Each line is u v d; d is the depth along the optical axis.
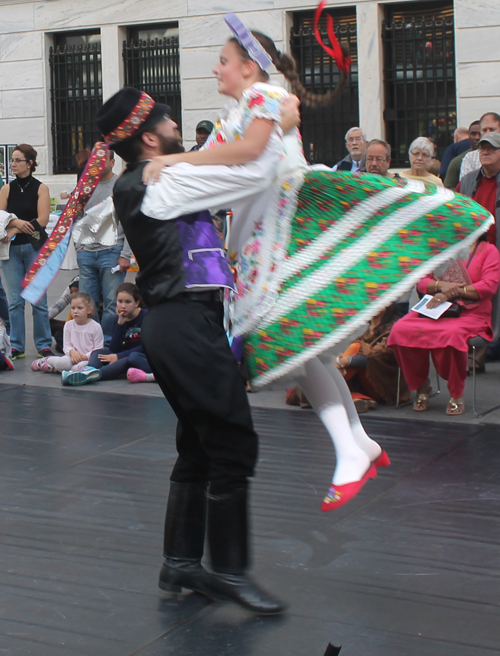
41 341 7.86
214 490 2.90
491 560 3.34
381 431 5.23
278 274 2.80
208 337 2.80
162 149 2.85
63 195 10.02
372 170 6.46
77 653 2.71
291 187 2.81
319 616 2.91
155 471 4.58
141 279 2.88
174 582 3.07
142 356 6.96
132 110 2.79
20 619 2.95
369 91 14.05
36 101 16.31
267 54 2.82
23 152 7.64
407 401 5.96
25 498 4.20
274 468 4.54
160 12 15.09
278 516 3.84
